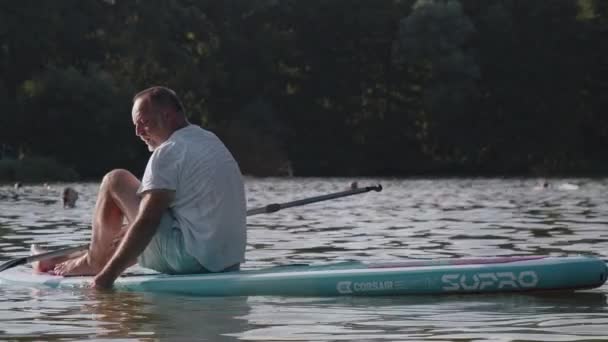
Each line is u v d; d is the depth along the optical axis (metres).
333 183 56.84
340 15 88.19
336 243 15.63
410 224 20.05
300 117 87.94
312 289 9.58
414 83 89.75
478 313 8.46
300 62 89.00
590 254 13.61
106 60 76.81
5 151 72.69
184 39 83.94
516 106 89.44
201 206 10.19
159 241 10.30
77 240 16.45
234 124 79.56
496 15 88.25
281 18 88.19
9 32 69.69
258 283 9.73
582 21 90.06
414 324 7.99
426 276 9.38
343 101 89.31
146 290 10.05
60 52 72.88
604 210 25.03
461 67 83.94
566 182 55.12
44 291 10.21
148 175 10.13
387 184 53.22
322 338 7.41
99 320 8.35
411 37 84.12
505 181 59.00
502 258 9.81
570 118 89.81
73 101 68.12
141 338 7.47
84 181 63.06
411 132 89.19
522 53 89.44
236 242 10.38
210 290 9.81
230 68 84.81
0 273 11.40
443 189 43.78
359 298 9.41
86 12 74.12
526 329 7.70
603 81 90.56
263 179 68.50
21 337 7.60
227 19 85.38
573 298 9.18
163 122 10.43
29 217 22.59
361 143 88.44
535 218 21.75
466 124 87.38
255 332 7.69
